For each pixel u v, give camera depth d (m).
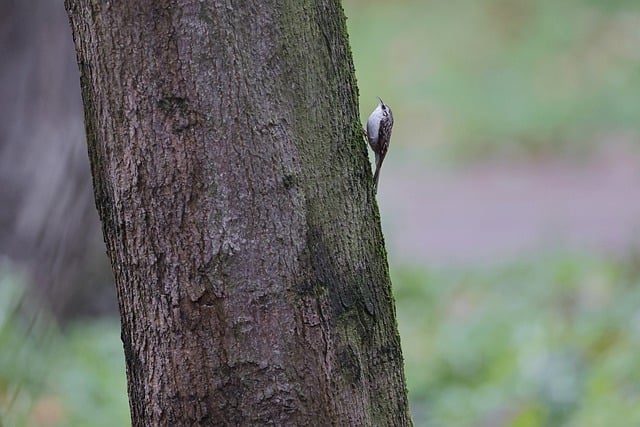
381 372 4.61
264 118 4.28
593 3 34.34
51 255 12.09
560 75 30.69
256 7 4.25
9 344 9.83
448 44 33.81
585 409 9.46
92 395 10.69
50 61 13.36
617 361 10.25
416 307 16.05
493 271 17.20
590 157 25.66
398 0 37.34
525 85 30.28
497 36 33.88
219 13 4.20
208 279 4.32
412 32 35.00
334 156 4.45
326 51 4.43
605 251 17.41
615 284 14.31
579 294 14.21
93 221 12.39
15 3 13.46
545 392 9.88
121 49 4.26
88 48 4.34
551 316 13.22
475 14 35.38
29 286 11.61
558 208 21.95
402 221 21.06
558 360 10.39
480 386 11.48
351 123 4.54
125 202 4.39
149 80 4.25
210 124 4.24
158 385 4.47
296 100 4.34
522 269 16.84
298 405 4.38
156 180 4.31
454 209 22.78
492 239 20.47
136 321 4.50
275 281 4.33
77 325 12.63
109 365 11.73
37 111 13.00
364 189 4.58
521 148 26.77
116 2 4.23
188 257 4.32
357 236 4.52
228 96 4.24
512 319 13.80
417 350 13.45
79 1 4.32
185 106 4.24
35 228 12.11
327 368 4.41
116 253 4.50
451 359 12.70
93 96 4.39
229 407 4.38
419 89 31.05
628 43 31.61
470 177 25.23
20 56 13.43
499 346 12.78
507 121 28.27
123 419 10.22
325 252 4.42
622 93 28.67
